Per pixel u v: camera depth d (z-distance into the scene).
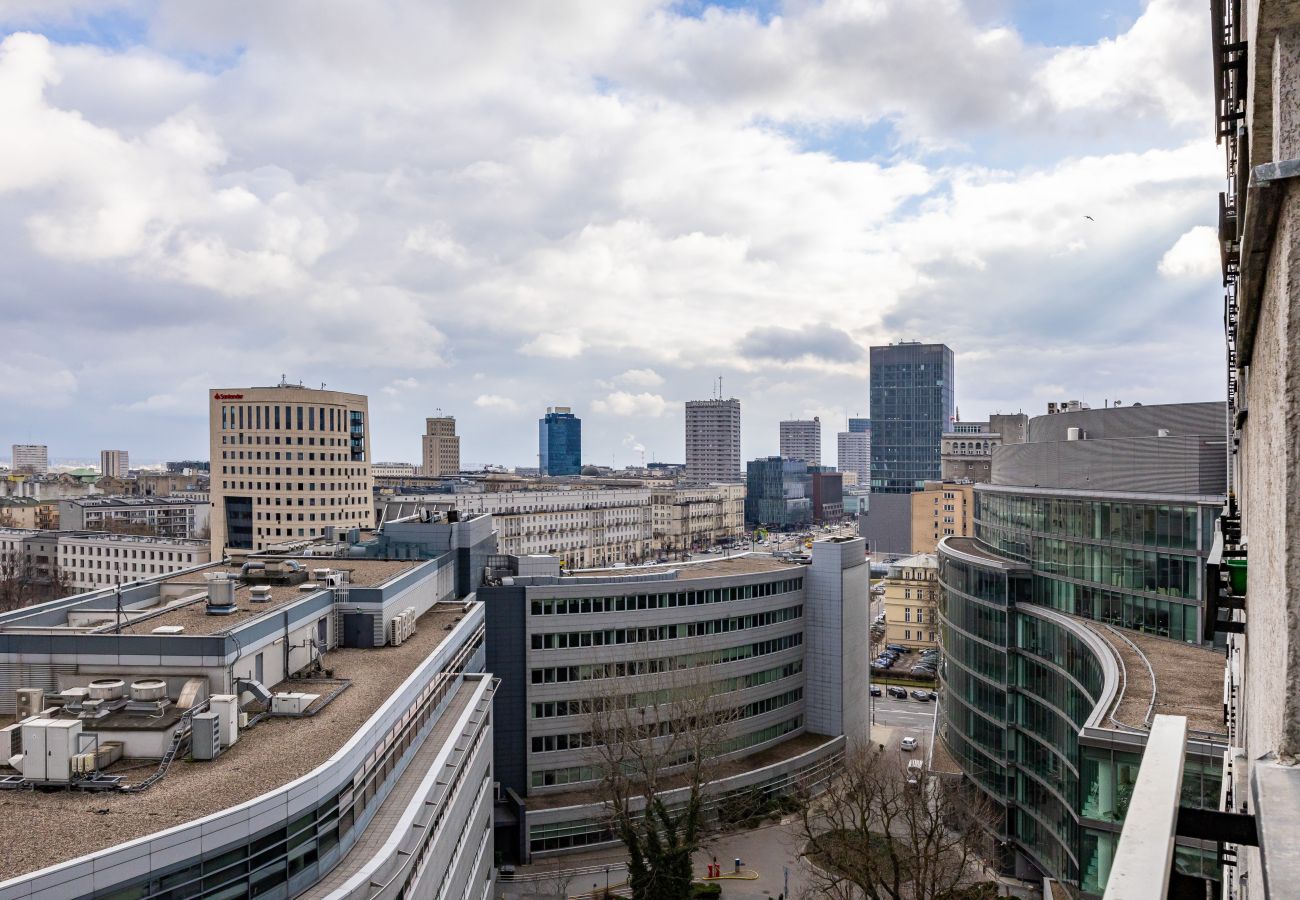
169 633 41.47
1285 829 4.64
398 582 60.44
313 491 186.00
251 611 47.41
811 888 60.34
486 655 78.88
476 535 84.12
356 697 44.56
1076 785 59.81
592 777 80.94
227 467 185.75
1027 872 70.88
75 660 40.09
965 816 65.00
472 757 52.78
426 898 40.12
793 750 91.25
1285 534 5.72
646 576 88.50
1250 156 6.94
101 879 25.36
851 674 98.75
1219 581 13.29
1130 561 65.06
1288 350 5.59
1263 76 6.25
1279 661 6.00
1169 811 7.73
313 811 32.31
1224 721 42.62
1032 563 76.75
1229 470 40.03
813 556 97.25
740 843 78.50
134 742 35.16
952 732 86.44
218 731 36.03
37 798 31.36
